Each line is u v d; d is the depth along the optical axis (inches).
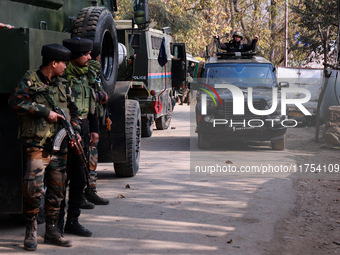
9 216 231.5
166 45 636.7
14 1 212.7
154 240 195.2
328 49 902.4
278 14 1846.7
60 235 190.7
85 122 205.6
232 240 195.2
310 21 1064.2
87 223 219.3
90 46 203.9
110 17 268.7
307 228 212.5
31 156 180.9
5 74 183.3
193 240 195.2
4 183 196.4
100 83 239.5
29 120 179.3
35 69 186.1
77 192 201.6
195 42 1569.9
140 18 316.2
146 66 530.0
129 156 309.3
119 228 211.6
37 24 231.9
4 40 182.5
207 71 440.1
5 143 195.2
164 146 464.1
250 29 1868.8
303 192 278.4
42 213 217.3
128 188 288.7
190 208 243.6
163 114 600.1
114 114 296.7
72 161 198.2
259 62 450.6
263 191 280.1
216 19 1716.3
